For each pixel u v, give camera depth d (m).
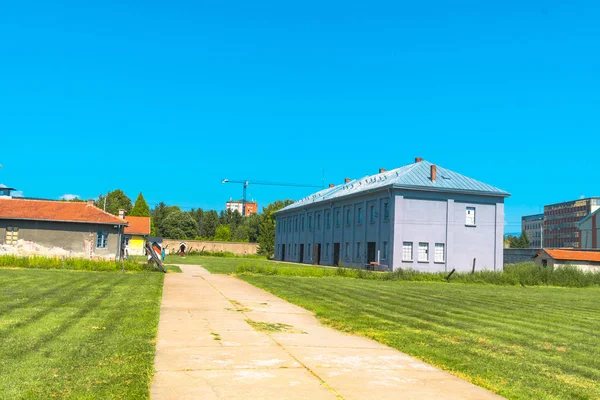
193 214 138.25
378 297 20.47
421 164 52.31
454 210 49.31
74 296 16.42
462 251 49.22
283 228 81.75
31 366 7.71
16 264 30.27
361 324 13.20
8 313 12.59
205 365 8.27
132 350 8.98
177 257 62.12
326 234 63.53
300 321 13.64
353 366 8.63
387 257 48.31
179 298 17.44
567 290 31.73
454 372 8.48
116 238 42.97
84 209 43.44
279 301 18.16
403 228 47.50
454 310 17.09
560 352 10.49
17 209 41.50
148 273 28.94
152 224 115.62
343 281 29.55
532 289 31.05
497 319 15.23
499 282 34.94
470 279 34.84
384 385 7.52
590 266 48.09
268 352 9.43
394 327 12.89
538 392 7.44
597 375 8.66
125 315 12.84
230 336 10.84
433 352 9.91
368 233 52.38
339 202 59.75
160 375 7.59
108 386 6.86
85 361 8.12
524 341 11.56
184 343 9.91
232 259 66.88
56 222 41.41
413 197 48.06
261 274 32.53
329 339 11.08
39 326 10.93
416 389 7.38
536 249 55.41
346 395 6.92
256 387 7.12
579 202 147.00
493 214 50.56
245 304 16.70
